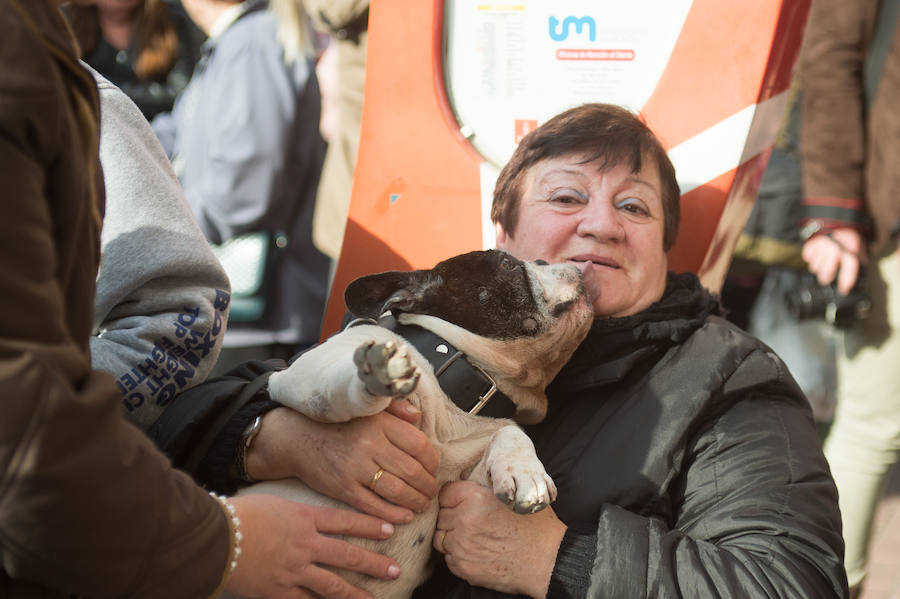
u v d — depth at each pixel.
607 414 1.88
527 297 1.85
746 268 3.72
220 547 1.33
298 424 1.71
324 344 1.79
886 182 3.06
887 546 3.74
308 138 3.52
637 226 2.04
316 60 3.61
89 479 1.09
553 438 1.91
